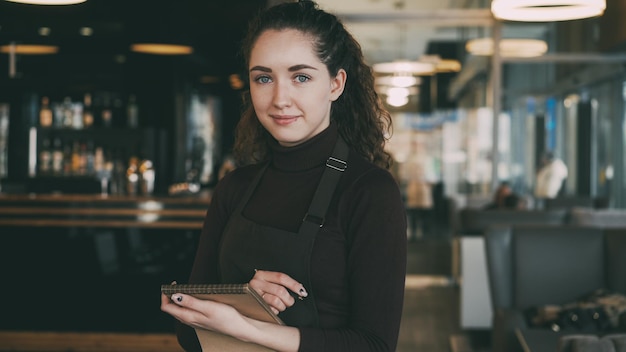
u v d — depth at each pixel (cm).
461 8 890
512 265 375
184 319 127
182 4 769
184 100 1013
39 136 895
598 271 370
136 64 971
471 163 922
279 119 140
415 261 907
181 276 572
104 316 571
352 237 136
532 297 369
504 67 905
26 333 570
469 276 585
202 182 1084
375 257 134
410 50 909
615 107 935
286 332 128
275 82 139
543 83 908
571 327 325
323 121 144
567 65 902
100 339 568
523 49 897
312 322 136
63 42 913
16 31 857
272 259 138
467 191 924
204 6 765
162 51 794
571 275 370
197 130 1112
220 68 1069
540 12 493
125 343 568
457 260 643
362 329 133
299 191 143
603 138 943
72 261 573
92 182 825
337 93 147
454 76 912
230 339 133
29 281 575
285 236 138
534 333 270
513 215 586
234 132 175
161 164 936
